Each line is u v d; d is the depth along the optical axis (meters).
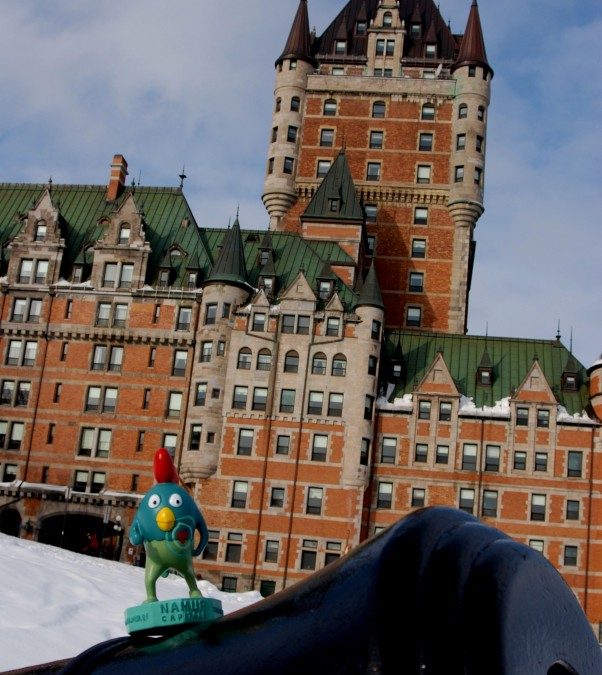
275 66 104.56
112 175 91.69
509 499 76.62
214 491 76.69
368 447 77.62
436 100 100.50
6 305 83.69
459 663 2.26
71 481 79.44
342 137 100.81
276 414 77.69
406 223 97.56
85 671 2.68
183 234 87.19
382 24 105.94
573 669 2.45
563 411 78.12
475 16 102.94
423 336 85.31
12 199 92.75
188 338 80.75
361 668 2.29
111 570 37.38
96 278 83.38
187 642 2.65
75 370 81.81
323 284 81.88
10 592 26.41
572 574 74.56
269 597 2.76
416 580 2.40
